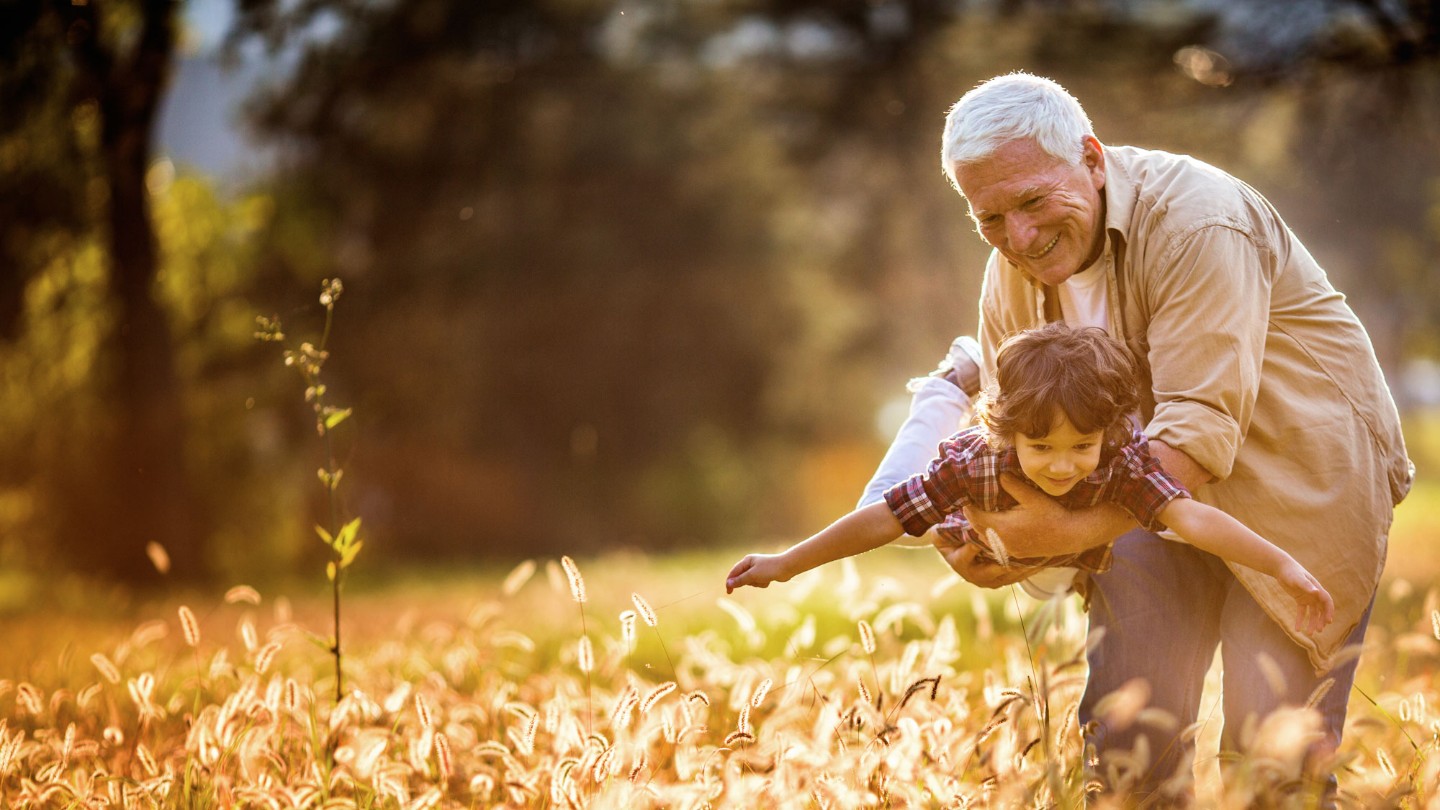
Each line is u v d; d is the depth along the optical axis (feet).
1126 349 13.32
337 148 109.29
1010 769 11.95
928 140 78.89
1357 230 106.63
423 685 18.33
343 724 14.78
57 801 14.57
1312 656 13.43
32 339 91.30
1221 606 14.49
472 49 106.73
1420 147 52.90
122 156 75.97
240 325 105.70
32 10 65.46
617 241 120.98
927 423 16.05
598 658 21.89
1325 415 13.57
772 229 124.16
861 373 137.59
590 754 12.41
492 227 118.52
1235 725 13.70
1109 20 57.88
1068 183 13.64
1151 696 13.79
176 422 85.87
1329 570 13.44
